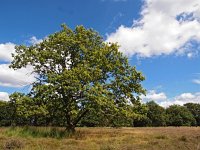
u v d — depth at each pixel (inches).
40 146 886.4
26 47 1624.0
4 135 1232.2
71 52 1584.6
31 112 1407.5
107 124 1697.8
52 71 1563.7
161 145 928.9
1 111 3248.0
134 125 4781.0
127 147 882.8
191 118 5935.0
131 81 1592.0
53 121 1836.9
